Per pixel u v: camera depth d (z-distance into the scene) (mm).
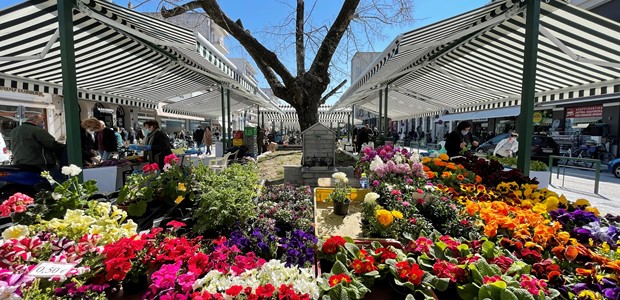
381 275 1684
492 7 3557
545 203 2906
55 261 1404
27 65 5277
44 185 4395
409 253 1909
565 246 1993
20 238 1541
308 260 1896
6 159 7078
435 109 15250
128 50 5715
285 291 1312
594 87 5543
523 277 1530
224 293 1312
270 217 2795
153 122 6016
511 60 5754
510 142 8398
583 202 2850
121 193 2666
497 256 1847
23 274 1250
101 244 1677
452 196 3086
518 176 3496
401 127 40688
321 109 21516
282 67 6824
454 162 4465
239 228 2258
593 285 1592
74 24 4156
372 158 4918
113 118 16125
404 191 3199
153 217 2750
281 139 22125
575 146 14156
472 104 11438
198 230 2254
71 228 1714
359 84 6969
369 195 2734
